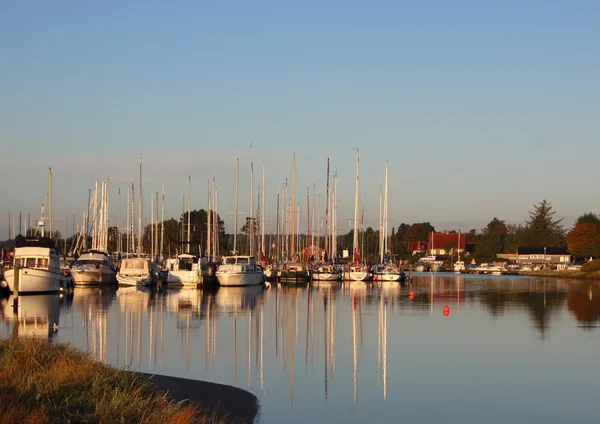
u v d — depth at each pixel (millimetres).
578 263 167500
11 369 20188
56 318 45625
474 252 192375
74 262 84500
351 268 95875
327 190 102000
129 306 54531
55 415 17312
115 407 18141
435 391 26297
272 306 57031
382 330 42656
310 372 29406
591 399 25312
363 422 22156
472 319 49031
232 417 21984
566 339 39312
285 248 112750
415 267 167000
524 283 102375
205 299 62938
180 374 28125
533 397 25531
